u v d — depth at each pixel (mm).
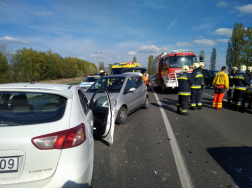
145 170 3393
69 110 2320
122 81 6902
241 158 3840
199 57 13602
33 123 2057
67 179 1992
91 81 13930
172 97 12953
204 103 10422
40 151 1947
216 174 3246
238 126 6055
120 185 2943
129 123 6434
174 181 3049
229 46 45906
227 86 8430
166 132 5480
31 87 2555
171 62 13969
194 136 5141
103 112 4270
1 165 1877
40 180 1938
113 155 4000
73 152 2070
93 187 2625
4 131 1938
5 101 2371
